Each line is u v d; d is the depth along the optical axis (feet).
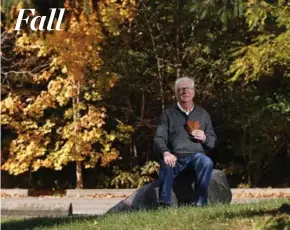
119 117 79.36
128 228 36.63
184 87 45.60
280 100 75.10
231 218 35.58
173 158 44.09
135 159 80.64
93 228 38.22
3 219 51.49
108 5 74.49
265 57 65.41
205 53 76.89
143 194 45.47
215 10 39.22
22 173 81.00
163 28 76.95
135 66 77.46
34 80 77.20
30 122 78.38
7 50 77.61
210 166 44.24
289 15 63.10
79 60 74.74
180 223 36.01
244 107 76.89
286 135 77.25
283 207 34.86
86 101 78.07
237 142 78.79
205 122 45.80
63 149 78.13
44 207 59.26
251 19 58.49
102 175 80.69
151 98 79.05
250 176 79.92
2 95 78.89
